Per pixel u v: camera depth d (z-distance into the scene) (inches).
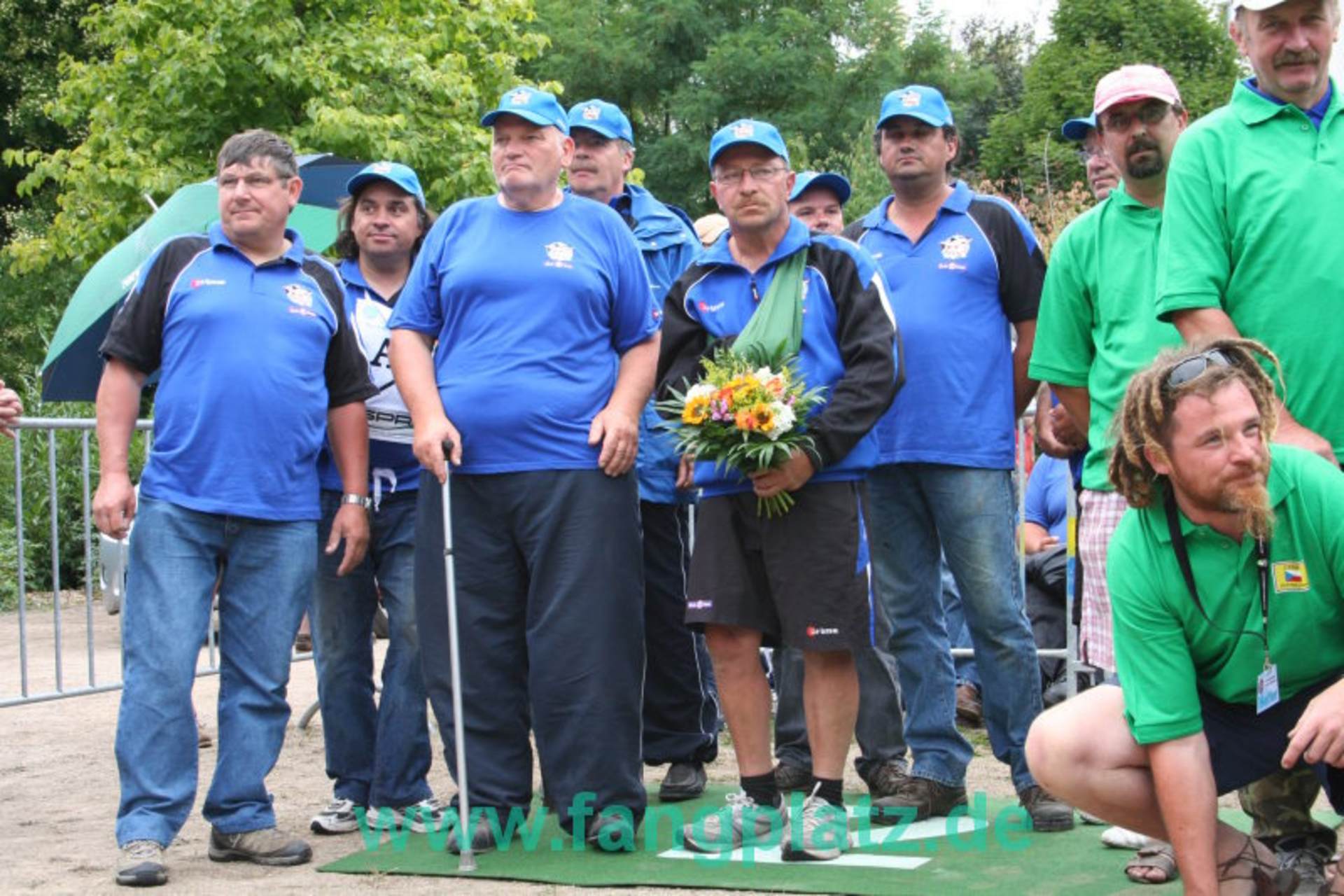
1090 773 156.9
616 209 263.3
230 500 203.5
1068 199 681.0
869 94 1205.7
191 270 207.8
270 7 643.5
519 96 206.2
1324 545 145.0
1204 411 141.0
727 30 1246.3
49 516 607.5
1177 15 938.7
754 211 205.3
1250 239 169.0
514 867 194.5
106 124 693.3
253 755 207.6
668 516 241.3
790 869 190.4
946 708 221.5
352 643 229.1
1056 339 202.1
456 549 204.2
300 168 346.3
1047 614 303.7
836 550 194.7
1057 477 315.9
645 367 209.8
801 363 202.1
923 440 213.9
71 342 290.2
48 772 287.6
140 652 202.2
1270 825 175.9
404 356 207.5
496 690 205.3
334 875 196.9
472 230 208.8
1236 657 150.7
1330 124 169.6
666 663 239.6
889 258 221.8
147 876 192.9
